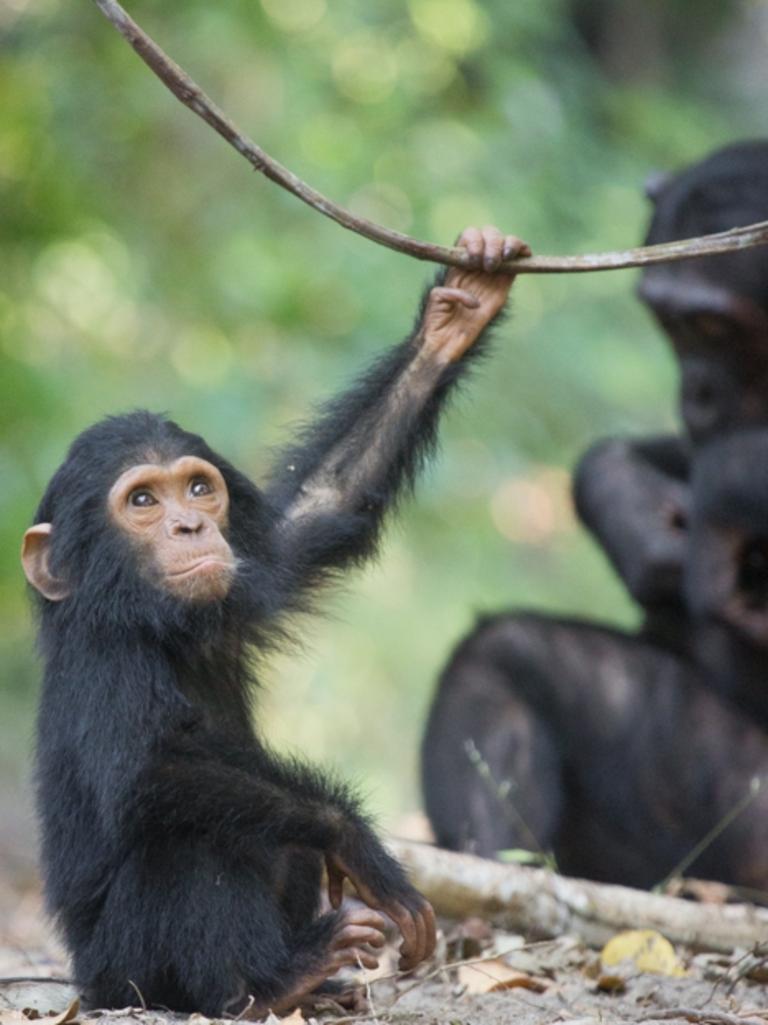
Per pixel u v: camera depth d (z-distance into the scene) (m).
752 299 12.33
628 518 13.35
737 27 35.53
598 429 25.98
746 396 12.56
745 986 9.24
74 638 8.70
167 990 8.30
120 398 21.91
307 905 8.89
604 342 25.09
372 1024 8.01
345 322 23.00
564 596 26.55
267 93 23.97
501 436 25.27
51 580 8.89
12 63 23.36
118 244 23.52
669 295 12.57
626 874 12.91
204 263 23.72
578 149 26.25
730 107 34.47
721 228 12.59
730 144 13.12
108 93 23.25
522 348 25.08
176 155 24.25
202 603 8.67
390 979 9.26
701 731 12.66
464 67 26.78
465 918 10.03
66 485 9.02
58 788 8.57
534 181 24.97
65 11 23.48
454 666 12.77
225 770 8.27
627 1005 8.72
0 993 9.03
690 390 12.76
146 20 23.28
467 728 12.37
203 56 23.20
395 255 23.06
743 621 12.37
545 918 10.06
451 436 25.09
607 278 25.48
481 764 11.38
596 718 12.73
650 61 33.94
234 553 9.20
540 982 9.19
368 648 23.78
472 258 9.05
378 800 20.86
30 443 21.09
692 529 12.62
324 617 9.90
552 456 25.81
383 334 22.34
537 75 26.22
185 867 8.23
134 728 8.30
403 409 10.05
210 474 9.03
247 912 8.27
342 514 9.92
